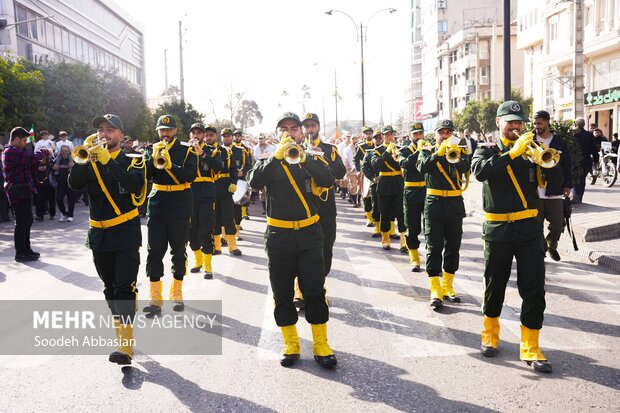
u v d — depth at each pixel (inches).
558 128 464.1
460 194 255.0
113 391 169.8
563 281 283.0
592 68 1269.7
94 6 2171.5
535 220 186.1
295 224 186.9
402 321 230.1
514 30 2267.5
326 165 192.7
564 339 203.9
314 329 188.7
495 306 191.2
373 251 384.5
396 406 155.5
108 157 183.2
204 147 317.4
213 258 369.1
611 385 165.5
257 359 192.7
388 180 375.9
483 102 1782.7
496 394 161.3
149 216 249.8
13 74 881.5
